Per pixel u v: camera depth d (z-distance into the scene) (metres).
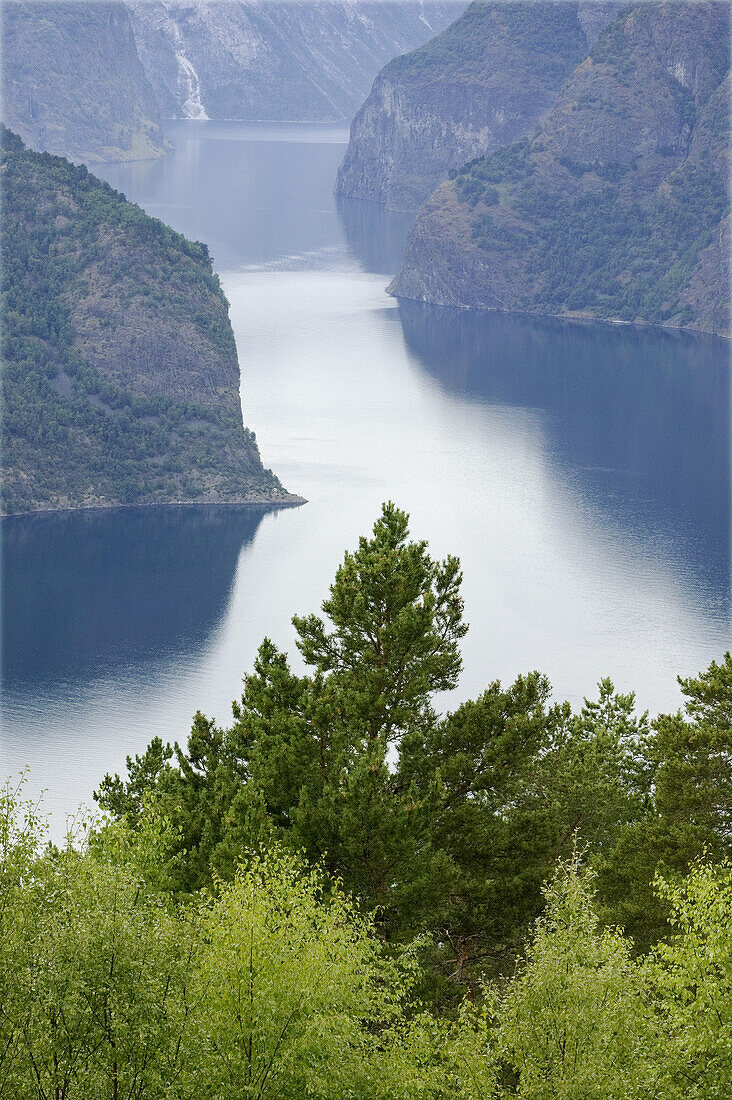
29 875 42.84
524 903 56.25
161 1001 40.56
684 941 47.31
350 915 50.38
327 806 53.88
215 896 51.44
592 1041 43.88
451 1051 45.69
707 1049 44.31
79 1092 39.22
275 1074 43.03
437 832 56.41
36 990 39.31
